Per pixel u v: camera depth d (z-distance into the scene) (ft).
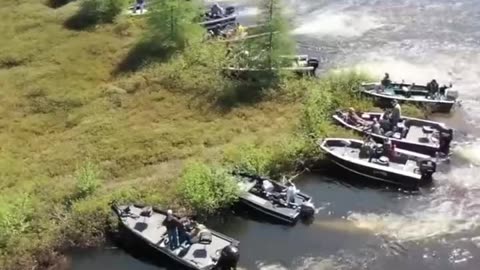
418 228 108.47
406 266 100.17
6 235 108.78
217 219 114.21
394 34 188.85
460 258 101.19
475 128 138.82
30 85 170.71
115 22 210.38
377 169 120.06
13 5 235.20
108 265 105.60
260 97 154.10
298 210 111.75
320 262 101.96
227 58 170.50
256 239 108.58
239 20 209.77
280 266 101.45
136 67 177.37
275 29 157.48
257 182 118.32
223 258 99.40
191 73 167.63
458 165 124.88
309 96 149.48
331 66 171.53
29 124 151.23
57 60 186.29
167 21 182.09
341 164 124.06
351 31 193.67
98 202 116.57
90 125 148.36
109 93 163.32
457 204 114.01
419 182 119.24
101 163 131.85
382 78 159.63
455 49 176.24
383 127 133.90
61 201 119.34
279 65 160.04
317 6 213.87
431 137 130.00
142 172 127.95
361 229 109.19
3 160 135.13
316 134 132.67
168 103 156.46
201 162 126.62
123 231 110.63
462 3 206.18
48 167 131.75
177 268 103.55
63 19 216.95
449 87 148.97
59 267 104.99
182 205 115.34
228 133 139.95
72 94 164.14
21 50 194.39
